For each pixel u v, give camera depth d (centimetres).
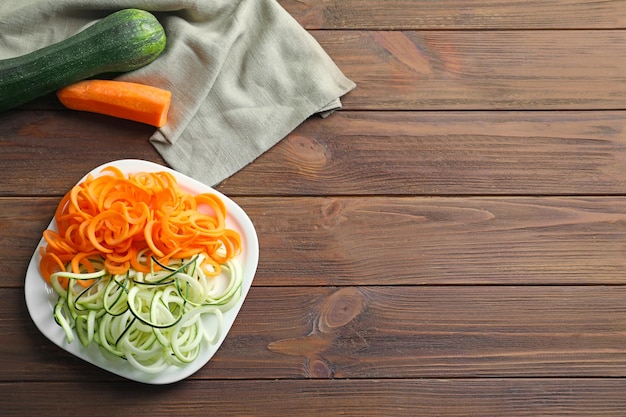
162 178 111
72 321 108
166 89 115
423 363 113
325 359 112
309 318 113
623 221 117
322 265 114
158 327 105
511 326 115
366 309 114
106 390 110
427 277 115
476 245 116
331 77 118
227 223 112
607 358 114
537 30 122
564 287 116
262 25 118
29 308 108
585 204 118
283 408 111
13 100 111
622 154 119
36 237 113
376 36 121
